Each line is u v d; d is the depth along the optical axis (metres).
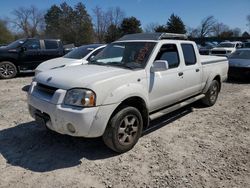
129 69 4.31
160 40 4.92
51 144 4.40
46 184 3.32
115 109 3.87
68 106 3.63
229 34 77.38
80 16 73.69
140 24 68.00
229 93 8.57
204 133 4.97
